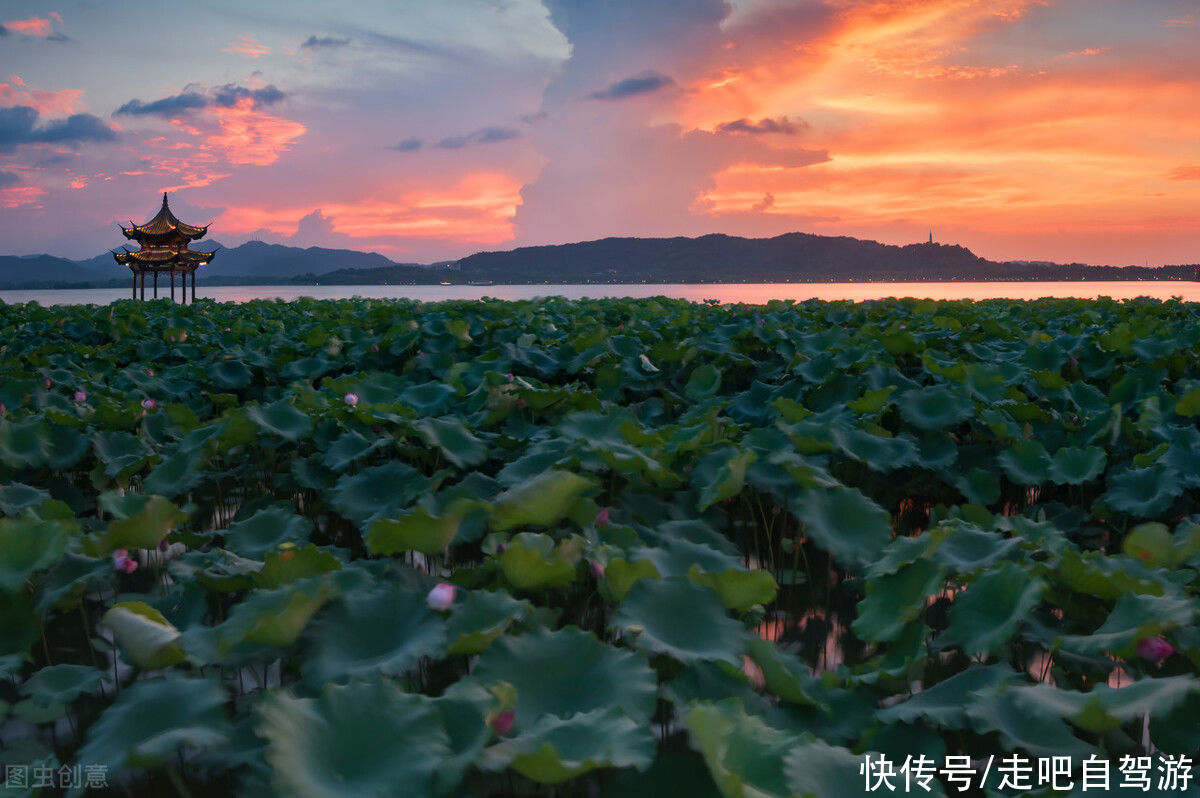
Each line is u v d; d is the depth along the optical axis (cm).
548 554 340
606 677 266
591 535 387
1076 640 303
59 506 435
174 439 680
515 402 642
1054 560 356
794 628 427
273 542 411
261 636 275
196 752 299
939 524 420
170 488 521
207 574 339
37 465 557
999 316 1396
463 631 288
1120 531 529
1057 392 741
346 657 278
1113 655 290
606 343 934
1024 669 367
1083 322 1238
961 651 382
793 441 525
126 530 373
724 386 987
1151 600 299
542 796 266
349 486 484
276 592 295
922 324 1173
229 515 611
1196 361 886
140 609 288
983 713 251
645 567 323
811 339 959
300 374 941
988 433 645
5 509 451
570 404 657
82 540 371
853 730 273
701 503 434
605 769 269
